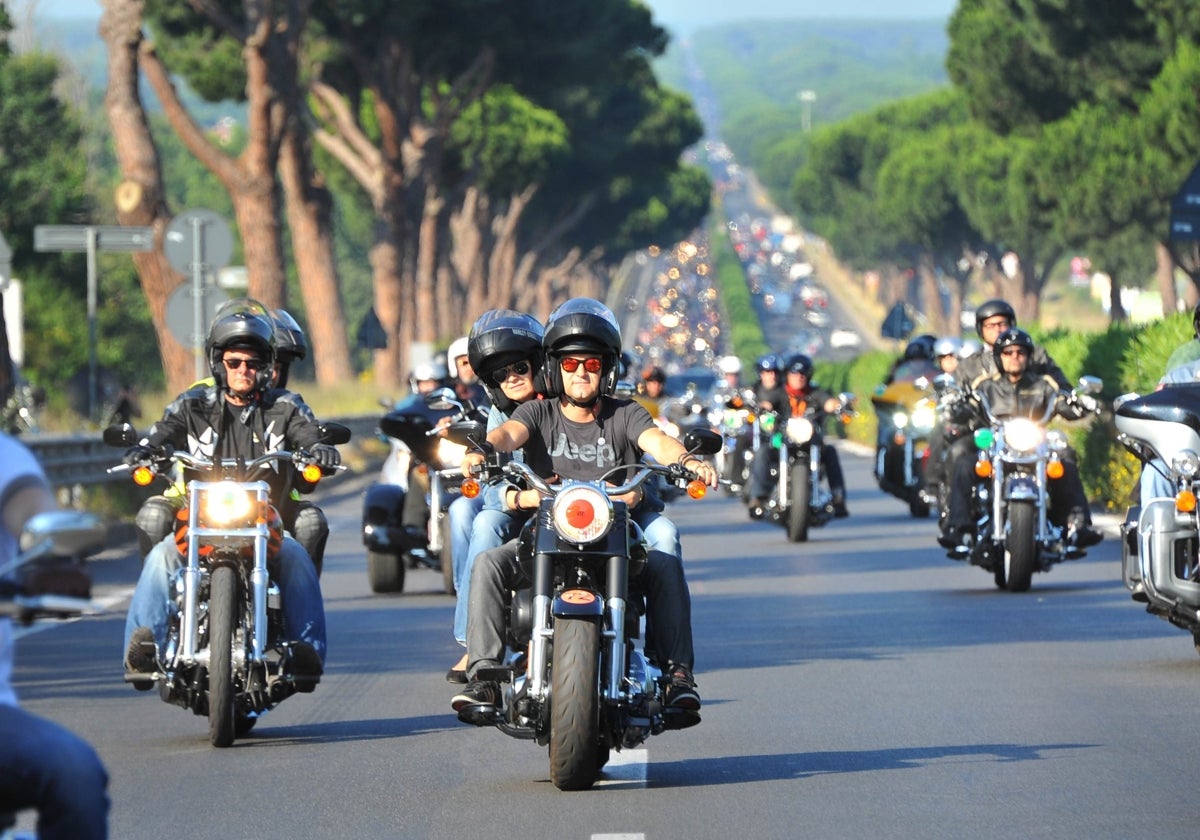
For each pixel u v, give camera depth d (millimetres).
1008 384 46719
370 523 49000
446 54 154875
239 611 27328
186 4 126375
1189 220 66062
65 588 12914
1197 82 122312
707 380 147250
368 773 25219
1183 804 22453
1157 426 33156
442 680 34031
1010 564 46250
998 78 147500
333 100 157875
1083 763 25078
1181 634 38844
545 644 23266
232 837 21438
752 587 49500
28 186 136375
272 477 28438
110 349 161250
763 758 25828
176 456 27656
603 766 25125
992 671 33812
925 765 25125
